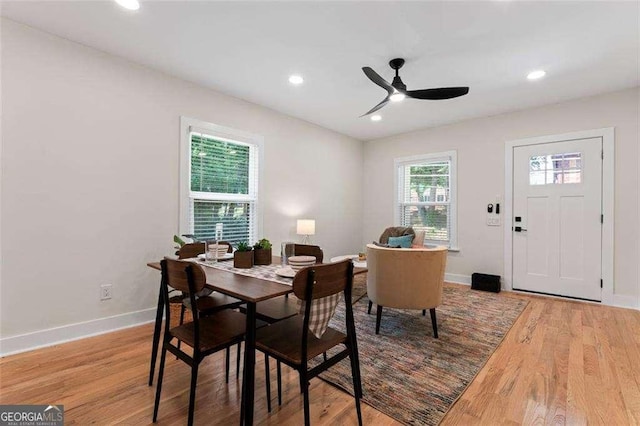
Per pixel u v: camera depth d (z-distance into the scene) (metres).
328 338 1.57
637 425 1.52
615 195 3.49
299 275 1.32
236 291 1.43
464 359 2.21
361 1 2.01
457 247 4.67
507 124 4.23
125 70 2.79
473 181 4.53
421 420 1.57
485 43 2.50
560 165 3.84
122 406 1.65
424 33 2.37
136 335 2.61
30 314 2.31
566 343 2.48
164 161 3.06
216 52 2.68
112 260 2.71
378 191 5.66
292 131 4.45
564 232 3.82
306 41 2.50
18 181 2.26
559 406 1.67
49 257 2.39
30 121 2.31
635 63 2.82
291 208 4.45
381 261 2.67
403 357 2.25
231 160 3.72
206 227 3.46
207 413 1.61
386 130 5.16
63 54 2.46
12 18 2.21
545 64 2.85
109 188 2.70
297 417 1.59
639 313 3.23
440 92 2.67
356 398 1.54
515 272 4.16
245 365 1.40
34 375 1.95
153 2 2.03
